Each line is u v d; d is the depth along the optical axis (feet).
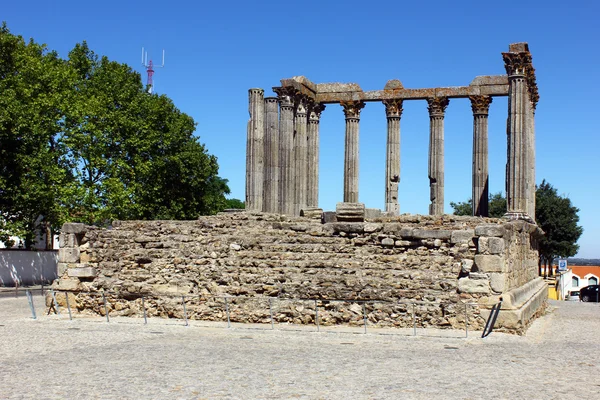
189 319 98.48
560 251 335.47
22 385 53.78
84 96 212.02
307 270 98.22
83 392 51.31
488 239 90.94
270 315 93.91
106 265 106.42
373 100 187.93
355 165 188.96
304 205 182.60
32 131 194.08
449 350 73.72
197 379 56.08
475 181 175.73
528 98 156.46
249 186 171.12
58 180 195.31
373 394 51.47
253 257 101.60
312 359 66.33
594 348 78.89
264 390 52.26
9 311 115.65
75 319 98.84
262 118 174.09
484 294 89.92
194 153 265.34
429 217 128.06
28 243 218.38
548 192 345.10
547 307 151.53
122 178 222.28
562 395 52.44
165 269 103.91
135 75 262.47
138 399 49.24
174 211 263.08
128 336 81.51
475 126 177.27
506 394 52.39
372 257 99.60
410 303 91.66
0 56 203.82
